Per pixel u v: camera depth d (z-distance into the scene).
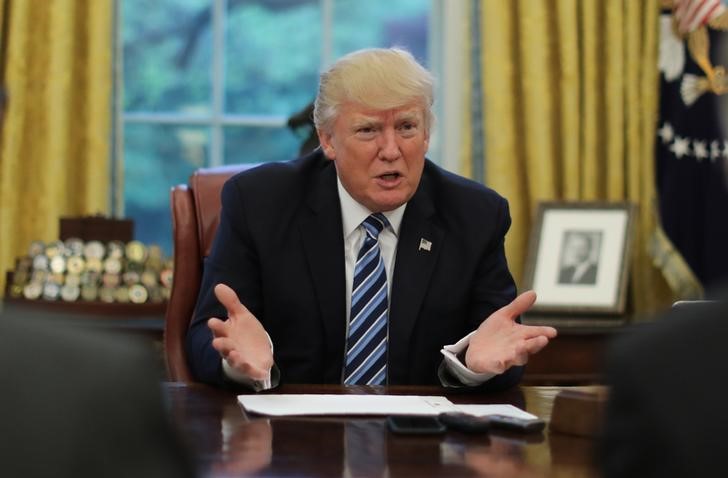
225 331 1.56
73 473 0.54
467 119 3.68
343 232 1.98
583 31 3.63
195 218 2.19
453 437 1.25
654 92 3.64
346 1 3.82
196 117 3.74
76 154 3.46
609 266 3.38
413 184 1.90
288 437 1.23
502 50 3.62
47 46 3.40
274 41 3.79
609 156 3.64
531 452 1.17
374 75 1.85
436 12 3.86
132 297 2.96
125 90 3.70
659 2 3.63
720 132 3.55
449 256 1.97
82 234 3.02
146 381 0.57
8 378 0.54
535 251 3.43
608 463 0.62
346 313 1.94
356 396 1.53
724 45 3.55
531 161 3.61
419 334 1.93
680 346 0.59
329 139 1.95
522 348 1.59
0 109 1.68
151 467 0.56
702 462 0.57
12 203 3.37
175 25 3.73
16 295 2.97
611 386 0.61
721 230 3.54
